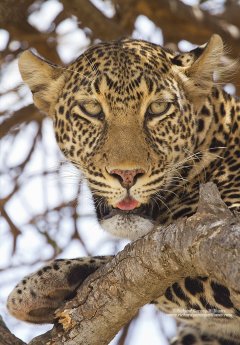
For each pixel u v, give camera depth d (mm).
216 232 7379
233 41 15211
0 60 15031
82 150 11023
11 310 10453
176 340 12211
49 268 10539
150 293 8656
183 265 7992
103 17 14758
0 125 14914
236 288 6914
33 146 15117
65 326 9219
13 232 14188
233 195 10922
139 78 10852
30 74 11641
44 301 10445
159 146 10828
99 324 9094
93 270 10547
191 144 11102
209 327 11492
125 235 10617
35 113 15016
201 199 7801
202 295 10172
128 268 8586
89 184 10875
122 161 10320
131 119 10734
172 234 8016
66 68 11469
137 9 15242
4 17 14703
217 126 11391
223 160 11352
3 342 9750
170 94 10930
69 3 14719
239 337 11586
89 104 10945
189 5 15172
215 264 7250
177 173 11000
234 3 15867
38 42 15102
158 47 11555
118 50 11156
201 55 11188
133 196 10422
